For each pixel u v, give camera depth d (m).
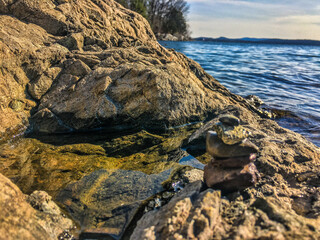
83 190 0.68
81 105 1.06
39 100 1.09
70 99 1.08
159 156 0.89
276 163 0.73
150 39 1.87
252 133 0.92
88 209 0.62
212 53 5.28
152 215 0.56
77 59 1.18
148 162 0.85
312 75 2.69
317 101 1.76
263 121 1.09
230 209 0.54
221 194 0.60
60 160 0.82
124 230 0.57
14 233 0.45
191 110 1.18
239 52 6.20
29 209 0.54
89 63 1.19
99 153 0.88
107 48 1.36
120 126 1.10
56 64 1.17
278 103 1.70
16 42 1.06
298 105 1.66
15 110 1.01
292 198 0.63
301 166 0.73
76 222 0.58
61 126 1.05
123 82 1.08
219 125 0.59
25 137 0.98
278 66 3.36
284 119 1.43
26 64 1.07
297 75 2.67
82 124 1.06
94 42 1.36
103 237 0.55
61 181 0.71
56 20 1.35
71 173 0.75
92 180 0.73
